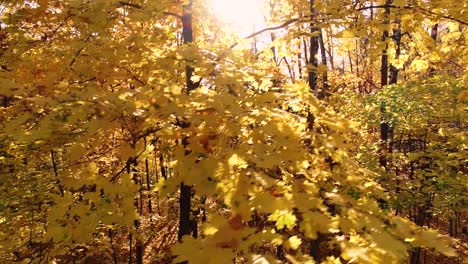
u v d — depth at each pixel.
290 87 2.87
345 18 4.95
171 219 12.92
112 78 3.55
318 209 2.02
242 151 2.11
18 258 4.82
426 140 10.10
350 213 2.03
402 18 4.74
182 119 2.42
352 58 22.25
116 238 12.30
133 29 3.94
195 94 2.61
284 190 2.03
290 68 10.12
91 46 3.42
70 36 3.89
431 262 11.70
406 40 8.52
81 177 2.45
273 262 1.49
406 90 8.99
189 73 3.93
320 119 2.82
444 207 8.03
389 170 9.45
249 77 2.84
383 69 10.43
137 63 3.75
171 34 4.47
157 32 4.10
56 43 3.81
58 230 2.23
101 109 2.17
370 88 19.70
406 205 7.90
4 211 5.20
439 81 9.19
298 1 6.45
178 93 2.68
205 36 5.67
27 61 3.59
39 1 3.45
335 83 15.93
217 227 1.67
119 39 4.12
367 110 9.35
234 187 1.87
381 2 5.73
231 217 1.72
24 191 5.45
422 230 1.91
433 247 1.75
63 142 2.80
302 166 2.29
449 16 4.66
